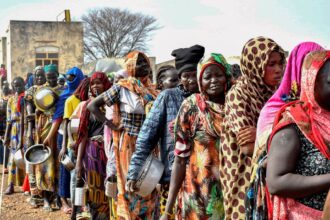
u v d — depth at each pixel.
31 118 8.72
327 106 2.50
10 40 39.31
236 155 3.56
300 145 2.53
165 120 4.63
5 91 14.19
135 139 5.29
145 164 4.64
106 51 52.69
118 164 5.28
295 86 2.95
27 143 8.78
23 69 39.50
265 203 2.76
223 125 3.62
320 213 2.51
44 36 39.81
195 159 3.88
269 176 2.55
